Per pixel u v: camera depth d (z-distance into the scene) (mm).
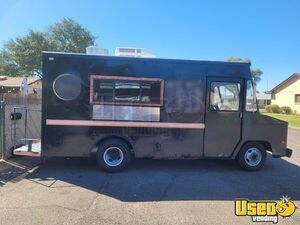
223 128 7363
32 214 4582
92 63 6875
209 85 7246
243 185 6410
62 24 51719
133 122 7055
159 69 7074
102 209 4863
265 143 7656
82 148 6980
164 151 7211
